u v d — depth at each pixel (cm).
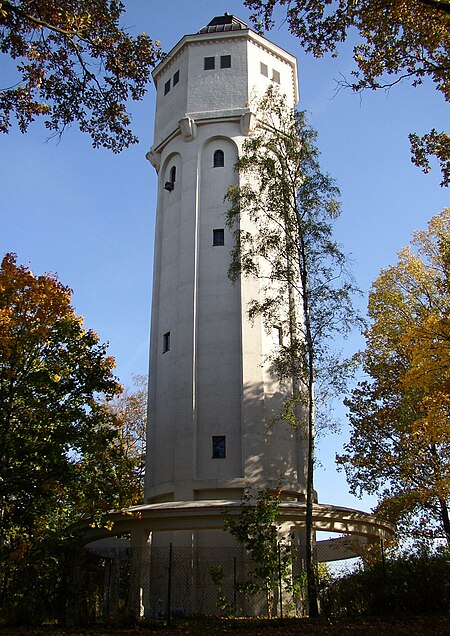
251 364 2894
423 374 2333
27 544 2286
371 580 1908
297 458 2844
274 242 2467
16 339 2341
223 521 2408
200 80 3528
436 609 1783
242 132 3372
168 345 3128
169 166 3541
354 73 1638
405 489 3072
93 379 2389
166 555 2539
